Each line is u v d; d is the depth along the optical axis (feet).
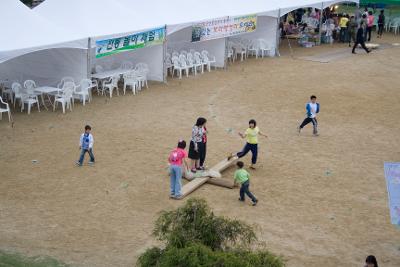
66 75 65.05
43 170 44.09
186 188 41.04
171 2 78.23
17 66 67.31
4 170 43.80
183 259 21.56
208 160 47.47
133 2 74.84
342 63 88.89
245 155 49.52
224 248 24.68
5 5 59.06
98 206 38.19
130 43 66.85
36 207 37.73
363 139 54.24
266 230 35.50
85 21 65.67
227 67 85.40
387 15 128.16
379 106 65.57
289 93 70.38
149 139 52.03
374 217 38.06
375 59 92.22
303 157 49.08
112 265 30.68
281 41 109.70
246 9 87.30
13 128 54.24
